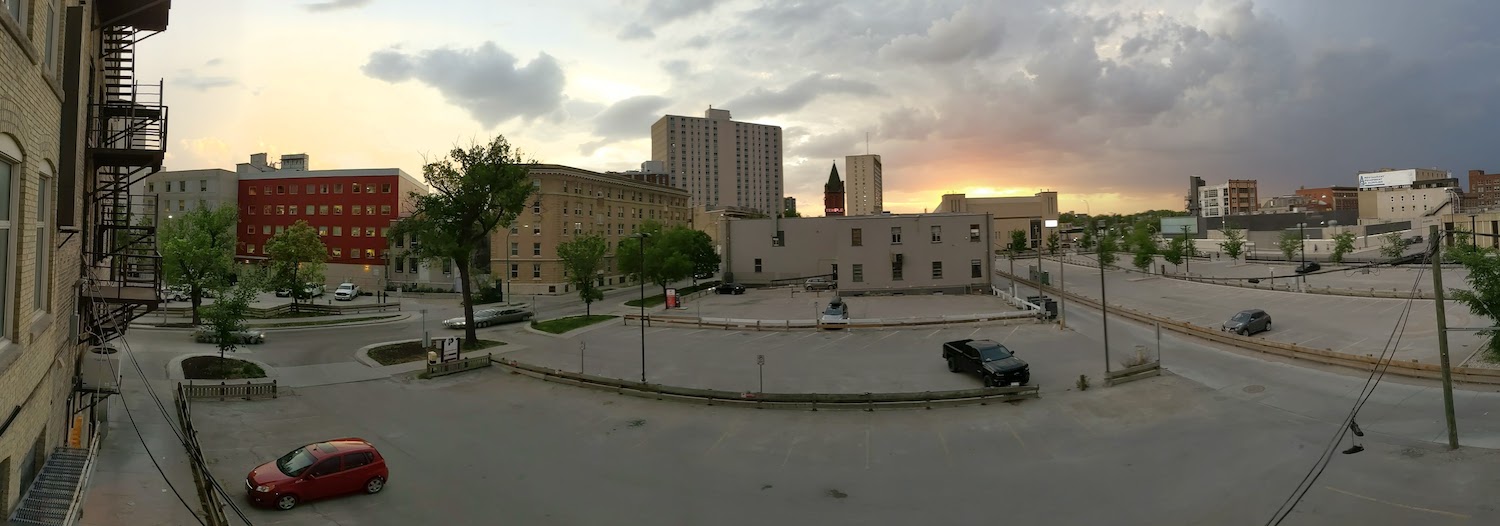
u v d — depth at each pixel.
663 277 64.19
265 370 32.66
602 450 20.72
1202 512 15.16
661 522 15.38
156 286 18.41
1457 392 23.48
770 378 30.42
